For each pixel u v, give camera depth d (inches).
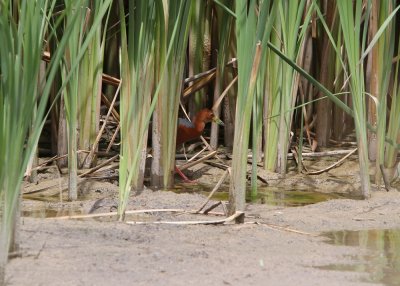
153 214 423.2
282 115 558.3
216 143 631.2
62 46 279.6
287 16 528.1
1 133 270.7
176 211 427.8
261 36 387.9
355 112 477.1
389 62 490.3
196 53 639.1
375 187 518.6
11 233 312.7
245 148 394.3
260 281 297.4
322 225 415.5
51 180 521.0
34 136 277.3
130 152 484.4
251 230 384.8
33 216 420.2
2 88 269.1
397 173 536.7
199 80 637.9
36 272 294.8
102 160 581.0
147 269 305.3
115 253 327.0
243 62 383.6
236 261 324.5
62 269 300.2
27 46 269.0
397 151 535.8
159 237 361.1
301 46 565.3
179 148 634.8
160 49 494.3
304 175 572.4
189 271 305.3
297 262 330.6
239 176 397.7
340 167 590.6
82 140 550.6
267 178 561.3
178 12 451.5
